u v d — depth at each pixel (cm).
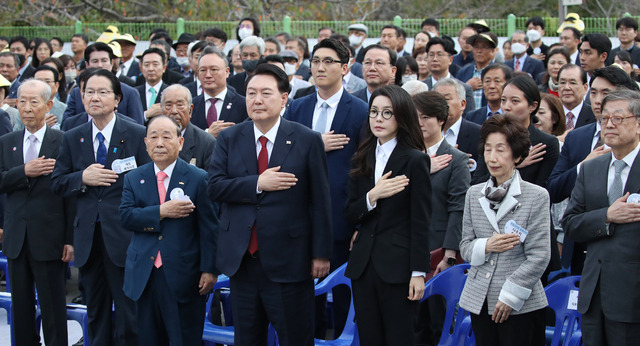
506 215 460
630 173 452
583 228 456
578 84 683
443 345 518
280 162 491
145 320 520
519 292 443
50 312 596
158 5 2041
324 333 618
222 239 495
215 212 525
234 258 484
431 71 896
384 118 471
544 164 545
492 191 464
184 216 515
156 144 516
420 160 463
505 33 1513
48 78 855
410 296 458
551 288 498
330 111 603
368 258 468
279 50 1053
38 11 1975
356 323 487
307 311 495
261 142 500
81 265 557
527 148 460
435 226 565
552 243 510
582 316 461
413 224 460
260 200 484
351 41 1244
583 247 570
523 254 456
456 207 556
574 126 694
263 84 489
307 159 492
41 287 596
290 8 2041
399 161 467
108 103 569
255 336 493
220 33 1138
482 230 468
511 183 463
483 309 461
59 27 1595
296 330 488
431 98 565
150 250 514
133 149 573
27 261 598
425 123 565
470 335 514
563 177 546
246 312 491
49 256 591
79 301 754
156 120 521
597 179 464
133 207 523
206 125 725
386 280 459
